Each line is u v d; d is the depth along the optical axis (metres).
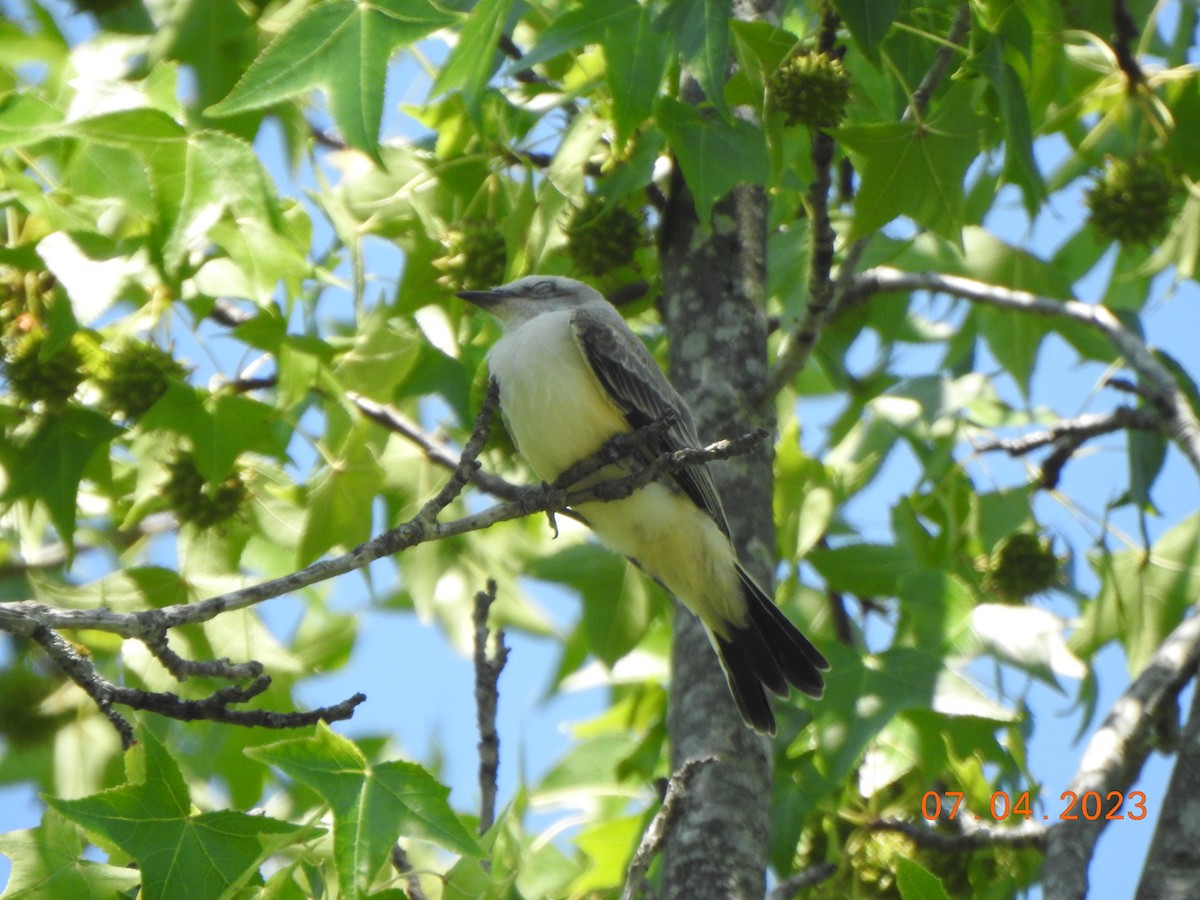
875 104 12.08
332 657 12.07
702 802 9.12
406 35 8.18
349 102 8.14
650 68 9.05
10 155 9.77
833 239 9.59
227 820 6.80
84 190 9.36
